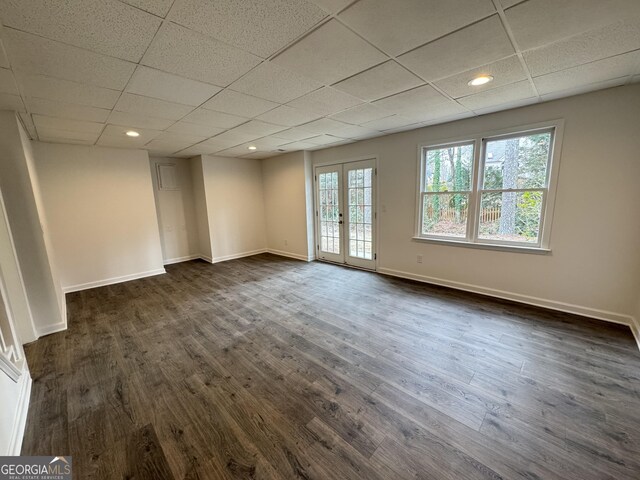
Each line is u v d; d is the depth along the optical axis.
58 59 1.77
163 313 3.44
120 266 4.78
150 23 1.47
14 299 2.71
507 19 1.53
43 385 2.14
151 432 1.69
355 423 1.71
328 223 5.72
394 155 4.33
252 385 2.09
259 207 6.83
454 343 2.56
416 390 1.98
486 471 1.39
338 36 1.66
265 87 2.36
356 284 4.32
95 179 4.46
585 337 2.58
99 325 3.15
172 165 6.05
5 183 2.74
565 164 2.88
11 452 1.48
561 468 1.40
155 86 2.26
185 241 6.33
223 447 1.57
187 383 2.13
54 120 2.99
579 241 2.92
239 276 4.98
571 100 2.77
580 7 1.42
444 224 4.00
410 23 1.55
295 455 1.51
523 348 2.45
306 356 2.44
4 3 1.24
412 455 1.49
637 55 1.94
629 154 2.58
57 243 4.20
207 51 1.78
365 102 2.81
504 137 3.28
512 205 3.35
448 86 2.45
